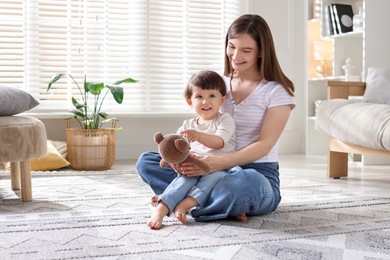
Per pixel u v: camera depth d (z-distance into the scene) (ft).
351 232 5.50
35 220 5.96
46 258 4.48
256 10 14.78
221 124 6.19
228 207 5.80
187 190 5.87
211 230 5.51
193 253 4.65
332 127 9.69
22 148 7.12
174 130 14.20
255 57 6.37
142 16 13.92
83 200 7.41
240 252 4.69
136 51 13.94
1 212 6.56
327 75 14.61
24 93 7.78
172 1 14.20
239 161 6.01
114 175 10.14
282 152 15.03
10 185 8.96
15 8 13.06
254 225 5.78
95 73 13.67
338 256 4.60
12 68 13.05
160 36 14.11
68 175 10.09
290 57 15.10
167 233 5.38
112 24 13.76
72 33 13.51
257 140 6.28
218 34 14.64
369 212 6.62
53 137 13.20
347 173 10.11
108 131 11.59
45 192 8.12
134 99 13.93
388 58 12.46
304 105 15.16
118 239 5.12
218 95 6.25
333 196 7.84
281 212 6.55
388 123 8.28
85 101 11.80
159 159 6.48
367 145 8.77
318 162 12.77
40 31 13.23
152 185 6.39
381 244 5.03
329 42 14.76
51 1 13.32
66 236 5.23
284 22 14.98
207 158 5.87
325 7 13.89
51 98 13.25
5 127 7.01
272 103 6.31
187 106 14.32
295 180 9.64
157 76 14.10
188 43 14.34
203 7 14.47
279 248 4.83
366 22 12.30
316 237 5.28
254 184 5.88
